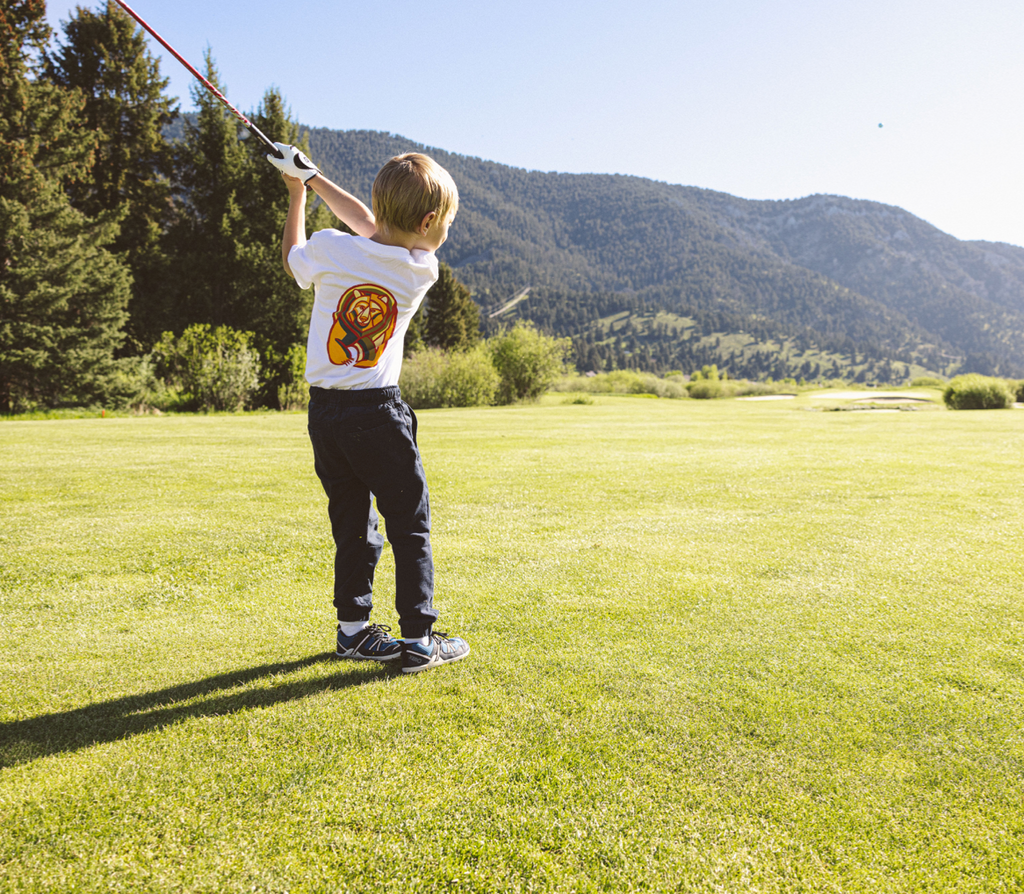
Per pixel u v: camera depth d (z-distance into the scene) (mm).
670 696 1789
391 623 2340
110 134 27250
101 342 20297
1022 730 1631
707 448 7867
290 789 1388
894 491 4938
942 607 2480
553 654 2059
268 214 29109
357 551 2051
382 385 1960
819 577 2844
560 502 4492
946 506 4391
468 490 4930
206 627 2305
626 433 10094
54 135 20500
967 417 15586
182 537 3457
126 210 22812
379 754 1518
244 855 1200
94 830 1258
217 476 5355
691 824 1290
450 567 2982
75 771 1439
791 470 5992
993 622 2332
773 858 1205
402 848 1222
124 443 7922
